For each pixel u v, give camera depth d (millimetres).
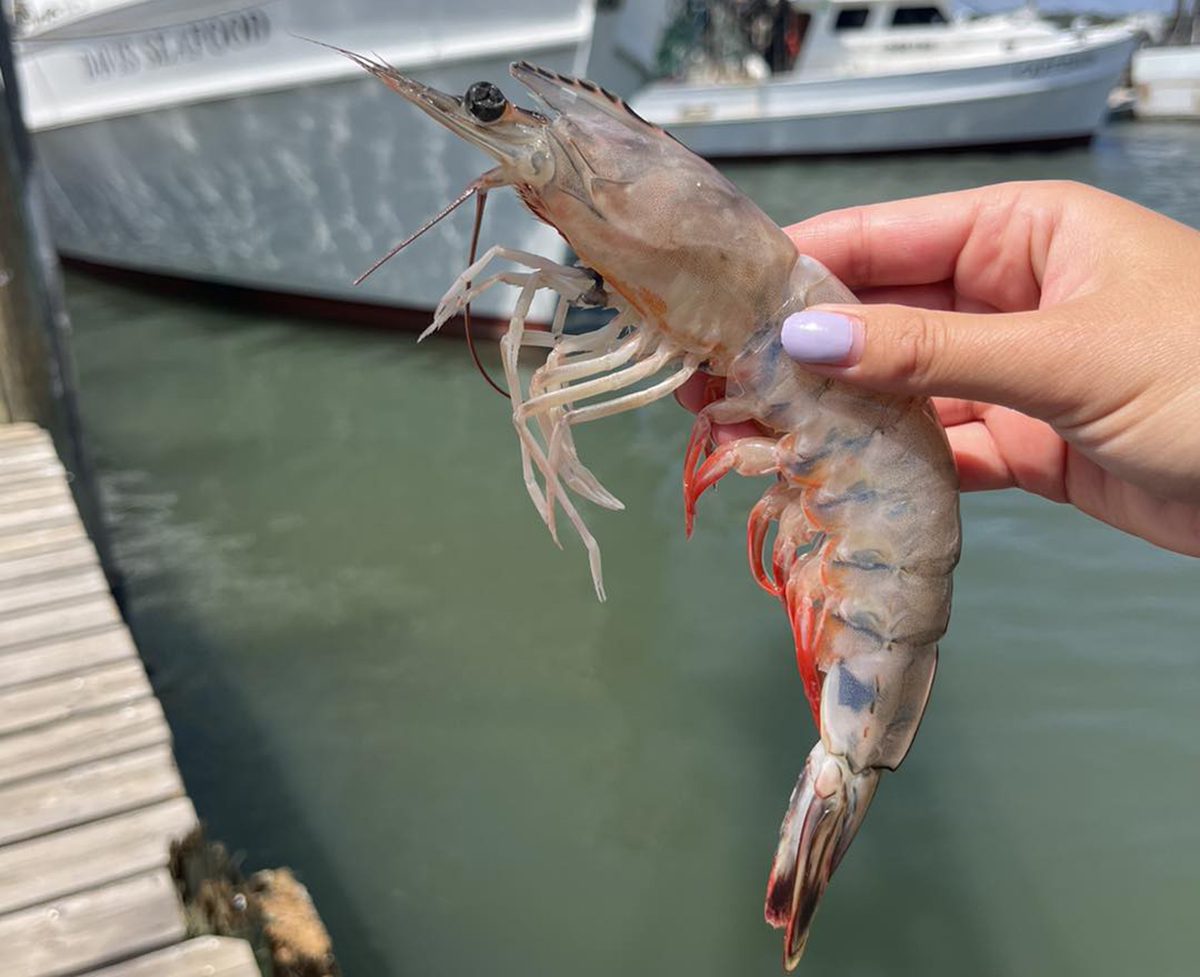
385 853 494
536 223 1034
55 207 1332
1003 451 308
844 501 244
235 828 507
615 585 712
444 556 754
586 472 252
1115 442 211
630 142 234
